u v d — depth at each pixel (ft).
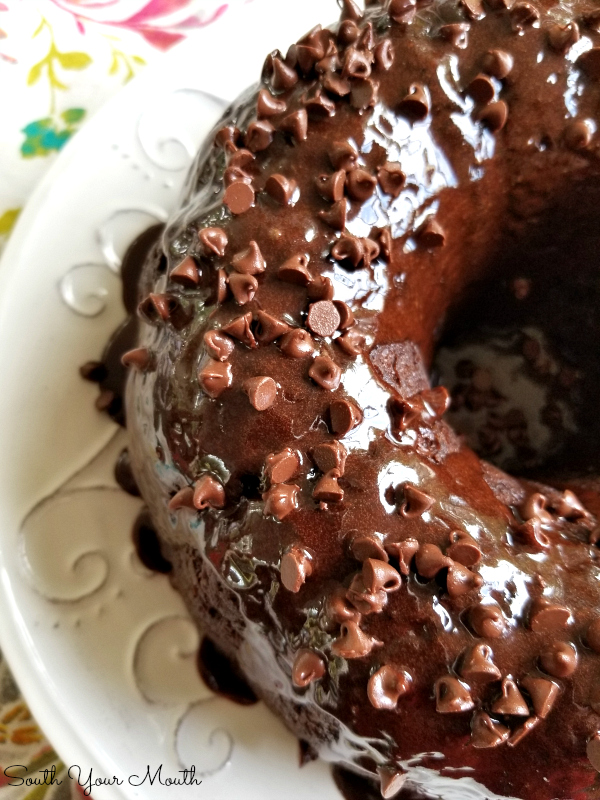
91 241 0.74
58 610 0.66
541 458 0.77
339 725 0.52
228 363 0.51
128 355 0.58
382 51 0.56
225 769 0.64
